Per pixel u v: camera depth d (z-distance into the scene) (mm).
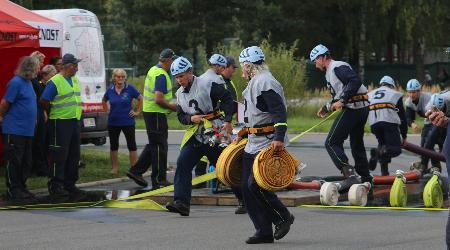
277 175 15758
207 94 19188
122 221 19109
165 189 22891
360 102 23391
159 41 95000
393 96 27062
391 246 15586
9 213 20594
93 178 27750
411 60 112625
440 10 95125
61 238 16844
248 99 16078
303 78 61656
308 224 18359
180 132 51688
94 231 17688
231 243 16062
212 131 19125
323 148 40094
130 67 101375
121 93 28172
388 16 99812
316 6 100562
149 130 25344
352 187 21422
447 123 12828
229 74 23281
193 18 94188
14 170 23125
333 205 21391
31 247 15867
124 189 25625
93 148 39281
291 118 59438
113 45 101062
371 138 45844
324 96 62375
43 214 20391
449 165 12641
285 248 15469
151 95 25219
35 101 23422
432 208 20875
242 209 20109
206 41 95250
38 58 24484
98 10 98375
